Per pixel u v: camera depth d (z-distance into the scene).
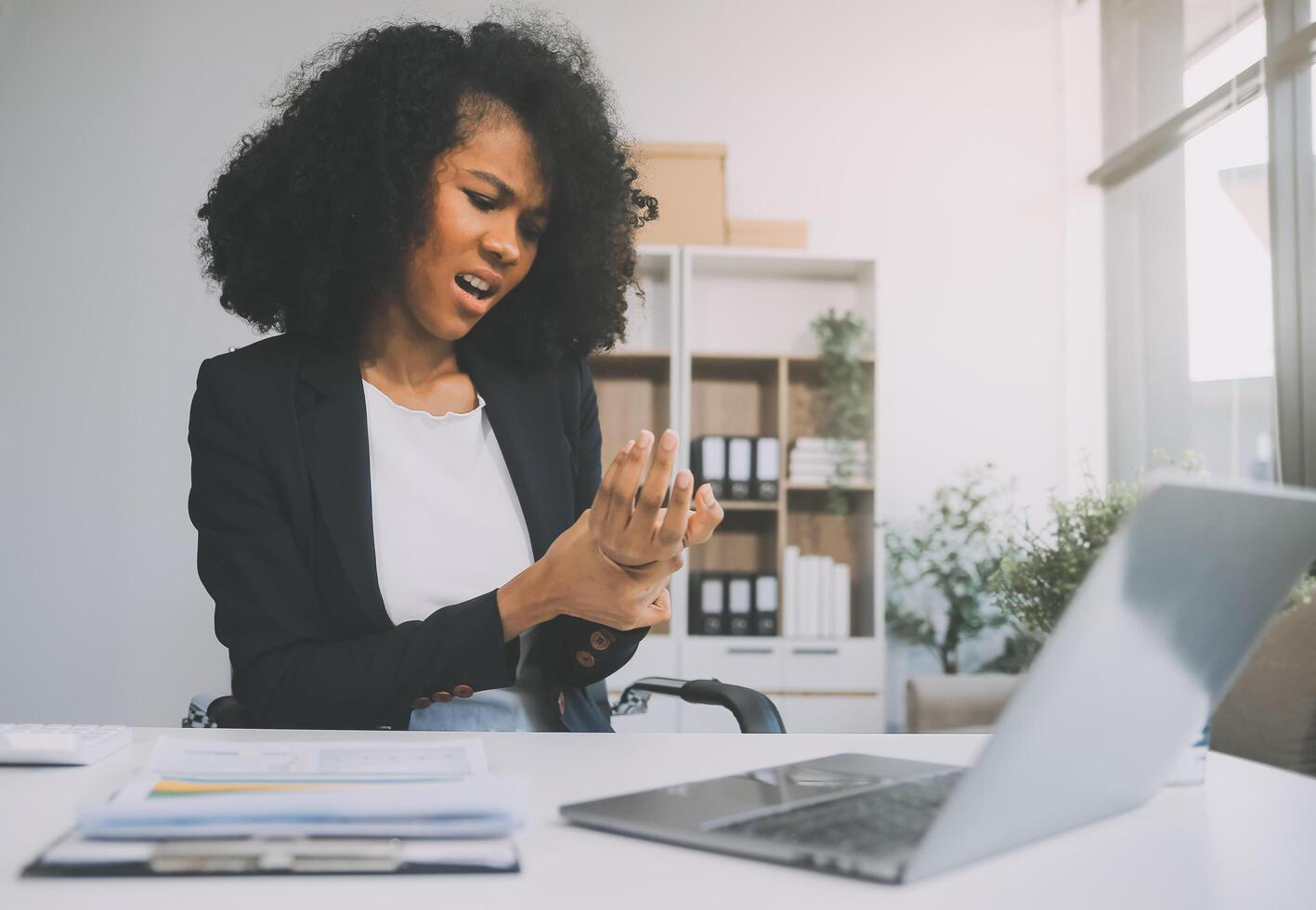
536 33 1.54
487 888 0.49
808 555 4.10
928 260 4.49
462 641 1.04
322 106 1.33
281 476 1.22
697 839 0.55
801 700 3.82
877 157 4.49
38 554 4.08
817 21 4.50
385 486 1.32
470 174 1.29
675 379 3.92
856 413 4.05
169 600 4.11
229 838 0.50
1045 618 0.91
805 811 0.59
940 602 4.34
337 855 0.50
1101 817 0.61
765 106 4.45
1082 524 0.90
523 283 1.49
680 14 4.43
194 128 4.25
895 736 0.92
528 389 1.46
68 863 0.48
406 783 0.58
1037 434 4.48
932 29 4.55
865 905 0.46
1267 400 3.60
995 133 4.55
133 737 0.87
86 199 4.20
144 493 4.13
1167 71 4.16
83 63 4.23
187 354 4.19
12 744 0.76
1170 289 4.12
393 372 1.39
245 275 1.40
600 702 1.38
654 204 1.66
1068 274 4.52
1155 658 0.51
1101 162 4.54
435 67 1.31
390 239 1.29
